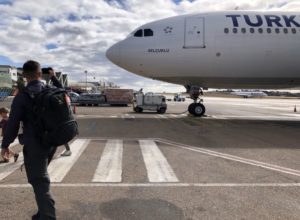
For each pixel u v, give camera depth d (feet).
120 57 64.80
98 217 14.83
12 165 24.84
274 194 18.40
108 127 52.13
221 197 17.79
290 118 75.82
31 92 12.15
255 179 21.52
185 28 62.64
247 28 61.82
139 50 63.26
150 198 17.52
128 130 48.29
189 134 44.24
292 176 22.44
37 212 14.70
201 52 61.77
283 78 63.98
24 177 21.50
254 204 16.74
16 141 36.32
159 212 15.49
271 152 31.55
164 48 62.54
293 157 29.19
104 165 25.12
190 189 19.19
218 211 15.71
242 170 23.99
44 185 12.29
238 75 63.31
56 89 12.46
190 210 15.80
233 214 15.34
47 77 16.05
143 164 25.57
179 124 57.93
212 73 63.31
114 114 85.10
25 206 16.15
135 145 34.76
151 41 63.10
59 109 11.96
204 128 51.88
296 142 38.17
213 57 61.82
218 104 164.55
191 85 69.97
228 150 32.30
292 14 64.39
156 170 23.62
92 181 20.67
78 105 139.85
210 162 26.61
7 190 18.74
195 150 32.01
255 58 61.52
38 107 11.83
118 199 17.29
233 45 61.21
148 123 59.26
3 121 28.48
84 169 23.79
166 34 62.95
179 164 25.68
